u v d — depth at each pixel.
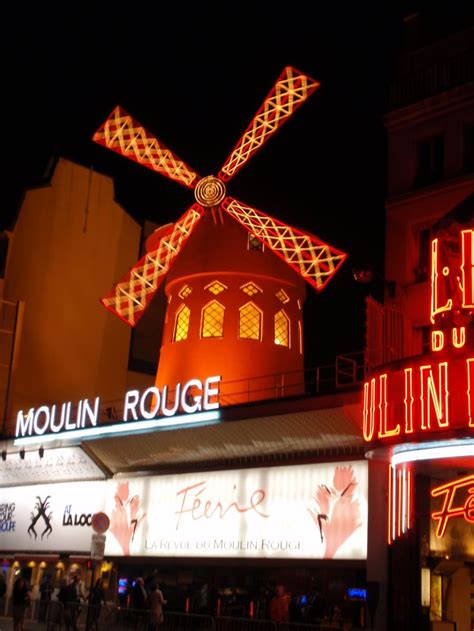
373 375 13.33
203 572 18.78
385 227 16.81
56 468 21.92
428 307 15.84
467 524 15.95
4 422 24.84
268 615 16.80
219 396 18.70
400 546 14.83
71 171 28.25
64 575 22.05
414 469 14.29
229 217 21.84
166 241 22.78
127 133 23.69
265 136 22.00
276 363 21.19
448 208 16.00
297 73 21.91
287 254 20.91
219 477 18.31
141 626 15.15
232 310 21.20
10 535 23.17
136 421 19.31
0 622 18.91
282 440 16.95
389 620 14.59
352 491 15.95
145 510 19.62
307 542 16.42
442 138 16.61
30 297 26.50
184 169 22.70
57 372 26.66
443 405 12.09
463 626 15.46
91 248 28.23
